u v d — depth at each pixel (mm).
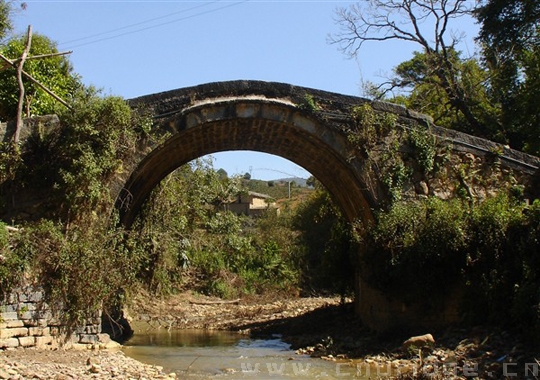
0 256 13719
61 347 14680
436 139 17797
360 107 17625
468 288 15180
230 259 36531
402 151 17766
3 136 16141
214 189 32594
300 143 18953
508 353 12047
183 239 30484
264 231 45344
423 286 15891
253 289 35500
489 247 15016
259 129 18703
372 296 18516
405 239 16156
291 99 17578
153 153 17297
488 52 27797
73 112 16344
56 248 14820
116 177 16578
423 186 17672
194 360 14938
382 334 16750
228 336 20531
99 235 15906
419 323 16344
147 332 21859
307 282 36812
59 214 15938
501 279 14203
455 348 13484
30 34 17094
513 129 27172
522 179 17828
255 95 17531
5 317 13711
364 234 17594
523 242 14031
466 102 28438
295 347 17234
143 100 17094
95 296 15227
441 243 15594
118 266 16203
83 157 15828
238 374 12891
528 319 12750
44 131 16391
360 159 17688
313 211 40562
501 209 15414
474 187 17750
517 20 26141
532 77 25391
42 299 14430
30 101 20922
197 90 17297
